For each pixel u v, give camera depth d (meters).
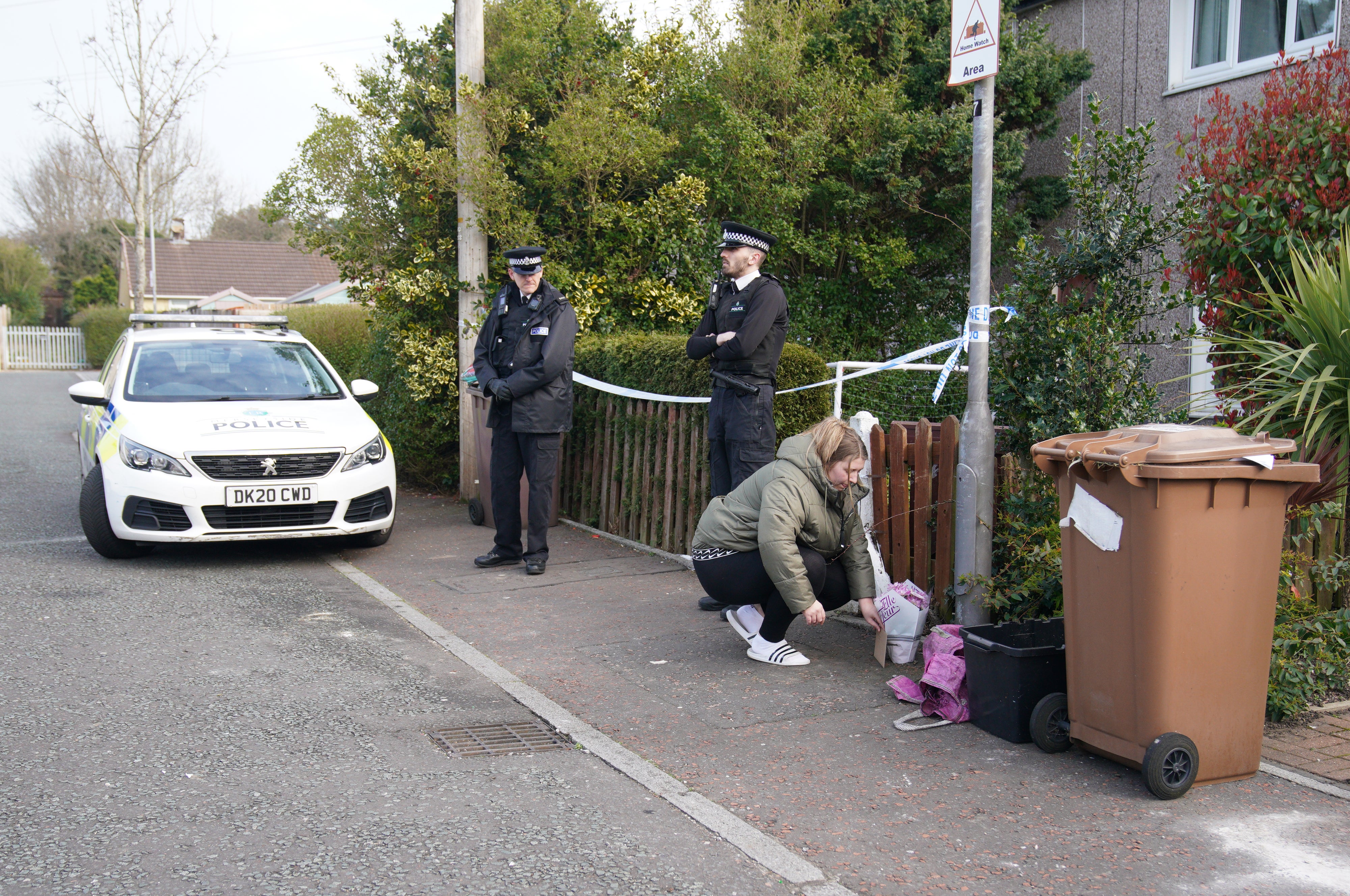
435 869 2.90
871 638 5.21
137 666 4.62
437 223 9.26
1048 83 9.86
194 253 45.88
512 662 4.84
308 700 4.26
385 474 7.02
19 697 4.19
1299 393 4.14
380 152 9.27
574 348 6.83
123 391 7.23
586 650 5.02
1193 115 9.41
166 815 3.19
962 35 4.58
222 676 4.53
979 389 4.61
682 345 6.98
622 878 2.88
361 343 13.92
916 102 10.64
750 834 3.15
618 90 9.07
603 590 6.19
